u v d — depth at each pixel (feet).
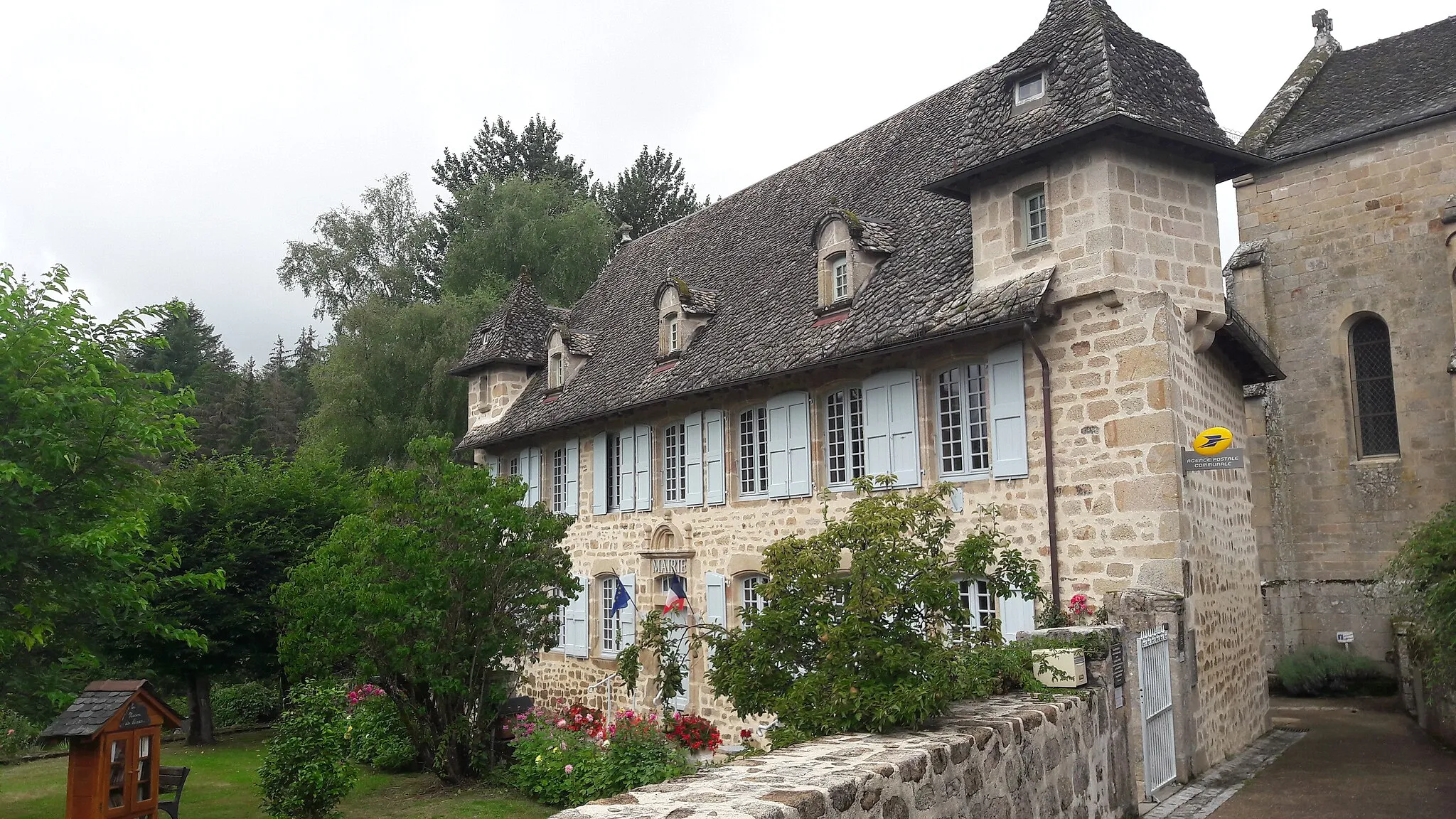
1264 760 38.01
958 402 41.91
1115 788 26.32
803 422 48.21
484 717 47.26
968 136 42.01
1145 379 35.35
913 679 20.36
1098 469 36.37
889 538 22.08
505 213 110.01
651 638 28.53
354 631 42.93
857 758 16.99
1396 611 54.13
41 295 36.99
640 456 60.39
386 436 99.09
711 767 16.84
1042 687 24.50
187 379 175.94
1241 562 43.73
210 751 60.95
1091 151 36.76
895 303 44.47
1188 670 34.78
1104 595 35.42
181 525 62.44
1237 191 64.28
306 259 113.80
